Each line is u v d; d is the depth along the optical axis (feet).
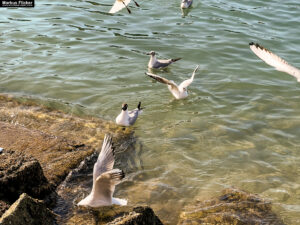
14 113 33.94
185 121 35.22
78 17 57.47
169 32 53.93
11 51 46.73
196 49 49.24
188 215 23.79
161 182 26.99
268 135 32.89
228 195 25.59
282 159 29.89
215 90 40.55
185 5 61.26
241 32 53.83
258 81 42.19
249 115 35.94
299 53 47.62
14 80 40.42
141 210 21.06
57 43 49.52
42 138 29.35
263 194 26.04
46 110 35.29
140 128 34.01
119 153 30.09
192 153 30.48
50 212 22.07
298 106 37.37
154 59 44.42
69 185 25.55
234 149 31.04
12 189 22.54
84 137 31.19
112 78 42.50
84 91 39.50
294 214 24.21
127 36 52.29
